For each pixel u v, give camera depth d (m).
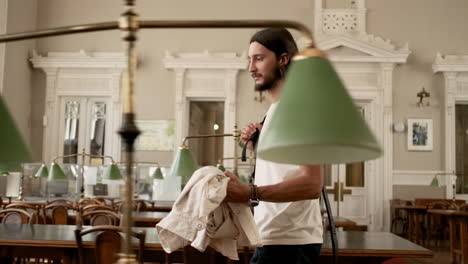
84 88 10.33
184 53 10.30
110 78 10.31
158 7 10.54
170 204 9.16
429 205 8.78
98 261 2.61
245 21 0.94
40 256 3.25
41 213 5.43
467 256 6.53
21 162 0.93
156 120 10.20
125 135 0.87
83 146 10.34
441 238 9.80
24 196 9.85
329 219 1.68
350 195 9.97
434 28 10.25
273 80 1.60
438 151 9.98
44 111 10.41
